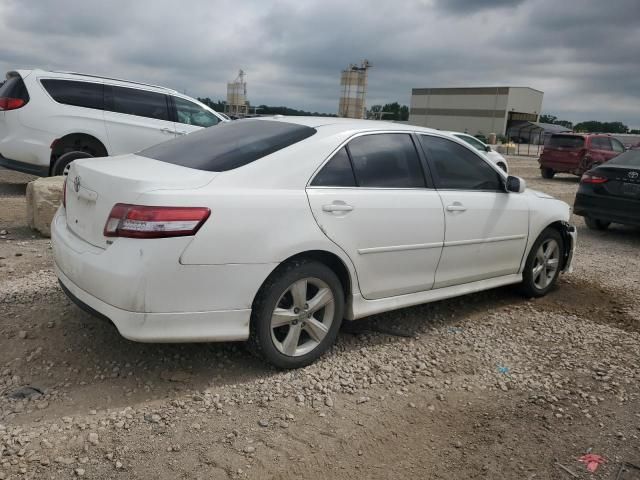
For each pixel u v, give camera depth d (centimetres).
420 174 441
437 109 8444
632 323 518
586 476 288
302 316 366
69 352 372
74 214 364
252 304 343
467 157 489
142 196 308
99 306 319
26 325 404
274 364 361
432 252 440
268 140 381
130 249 306
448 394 363
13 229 699
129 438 289
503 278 528
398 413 335
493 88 7762
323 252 369
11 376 340
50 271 532
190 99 1065
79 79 930
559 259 590
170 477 263
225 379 354
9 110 879
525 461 297
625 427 336
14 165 900
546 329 489
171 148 412
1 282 491
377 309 412
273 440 298
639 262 775
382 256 404
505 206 506
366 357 404
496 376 392
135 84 990
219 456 281
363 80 6425
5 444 277
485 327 484
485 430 324
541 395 368
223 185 333
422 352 422
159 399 327
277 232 341
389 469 284
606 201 918
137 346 385
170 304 312
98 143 945
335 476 275
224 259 322
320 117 449
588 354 440
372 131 419
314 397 343
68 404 315
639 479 288
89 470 264
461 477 282
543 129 7219
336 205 371
